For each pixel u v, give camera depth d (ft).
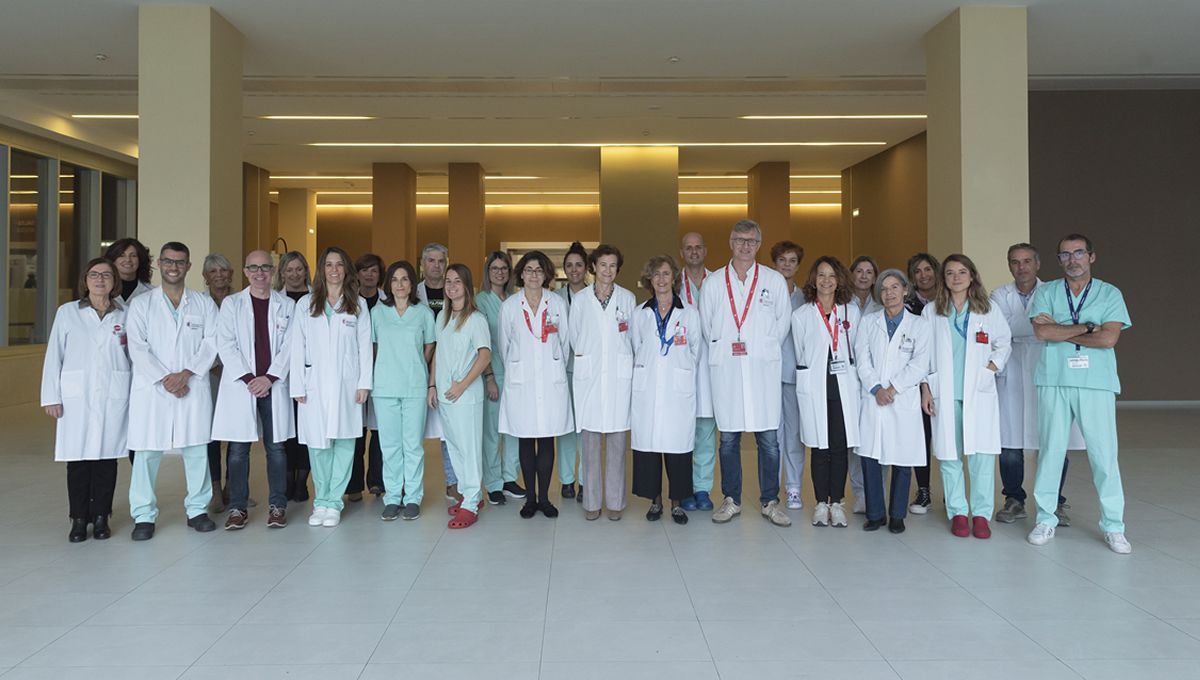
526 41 27.25
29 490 20.02
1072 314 14.94
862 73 30.96
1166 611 11.53
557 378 16.97
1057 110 34.60
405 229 49.88
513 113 37.37
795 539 15.46
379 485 19.26
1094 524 16.48
